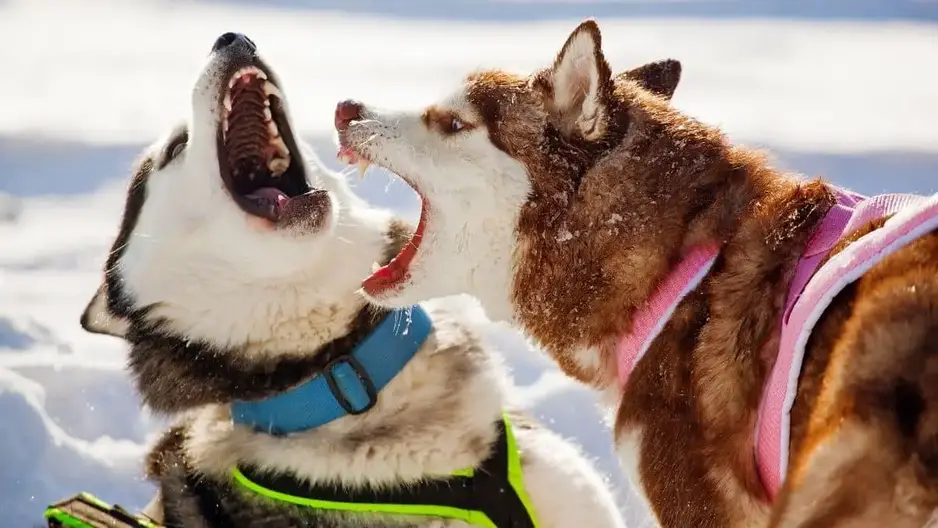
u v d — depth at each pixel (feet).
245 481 9.88
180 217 10.33
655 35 48.47
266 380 10.14
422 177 9.62
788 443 7.77
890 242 7.27
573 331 9.12
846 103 32.30
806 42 46.21
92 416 14.15
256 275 10.12
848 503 6.96
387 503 9.70
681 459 8.48
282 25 54.49
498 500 9.89
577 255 8.98
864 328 7.15
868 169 24.11
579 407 14.05
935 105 31.99
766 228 8.39
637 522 12.56
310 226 9.95
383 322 10.15
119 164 26.50
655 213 8.75
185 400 10.39
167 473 10.45
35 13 60.13
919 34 48.67
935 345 6.88
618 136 9.09
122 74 39.91
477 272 9.58
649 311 8.67
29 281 18.75
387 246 10.85
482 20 56.65
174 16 59.06
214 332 10.27
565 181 9.11
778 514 7.36
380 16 59.16
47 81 38.24
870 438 6.89
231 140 11.38
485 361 10.51
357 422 10.04
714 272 8.51
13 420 13.04
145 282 10.46
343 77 36.81
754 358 8.15
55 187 24.84
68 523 9.10
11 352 15.34
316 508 9.75
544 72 9.54
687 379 8.45
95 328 10.97
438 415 9.94
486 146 9.45
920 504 6.75
